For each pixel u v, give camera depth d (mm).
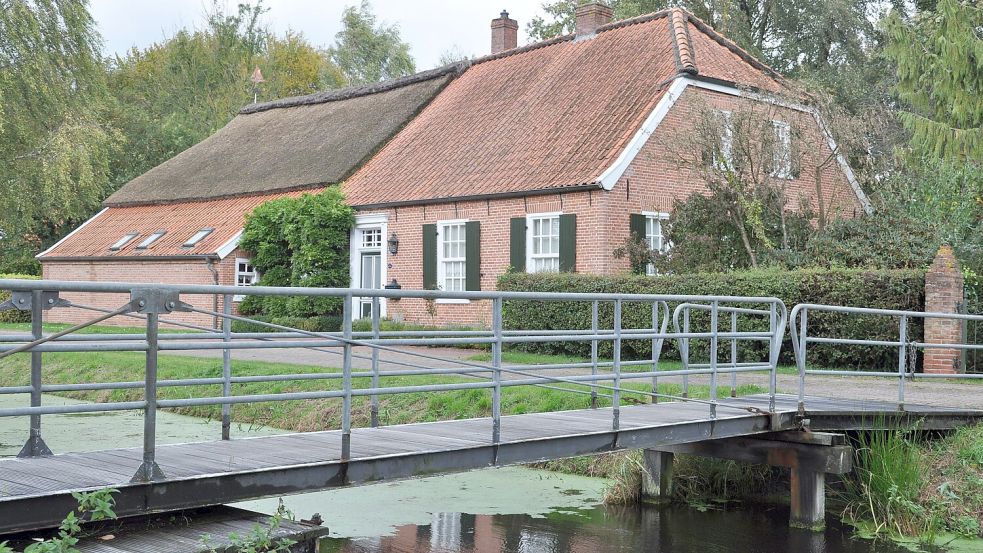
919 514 9320
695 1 35906
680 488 10820
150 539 5438
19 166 31156
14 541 5227
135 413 16359
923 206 19141
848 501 10180
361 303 25266
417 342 7102
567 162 21281
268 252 25688
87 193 31984
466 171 23484
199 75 52219
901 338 10633
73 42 31297
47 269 32188
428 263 23406
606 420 8836
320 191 26406
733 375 11297
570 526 9547
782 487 10914
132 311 5449
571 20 41094
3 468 5875
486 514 9984
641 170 20719
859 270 16188
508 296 7531
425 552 8562
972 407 11656
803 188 23219
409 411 13406
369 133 28219
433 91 28875
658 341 10414
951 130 21375
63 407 5238
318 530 5832
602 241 20031
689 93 20688
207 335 7102
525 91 25797
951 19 22234
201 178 31781
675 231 19188
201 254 26047
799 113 20312
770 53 36656
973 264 16984
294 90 54938
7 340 5438
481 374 14727
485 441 7344
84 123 32281
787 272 16594
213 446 6895
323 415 13984
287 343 6320
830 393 13375
